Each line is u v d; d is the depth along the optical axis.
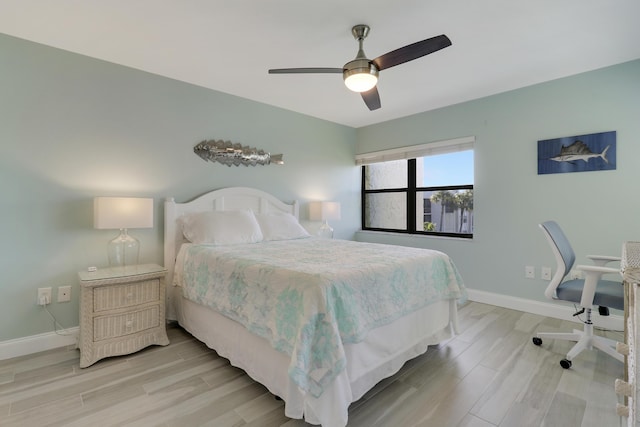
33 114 2.33
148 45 2.40
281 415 1.62
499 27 2.14
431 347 2.40
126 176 2.75
